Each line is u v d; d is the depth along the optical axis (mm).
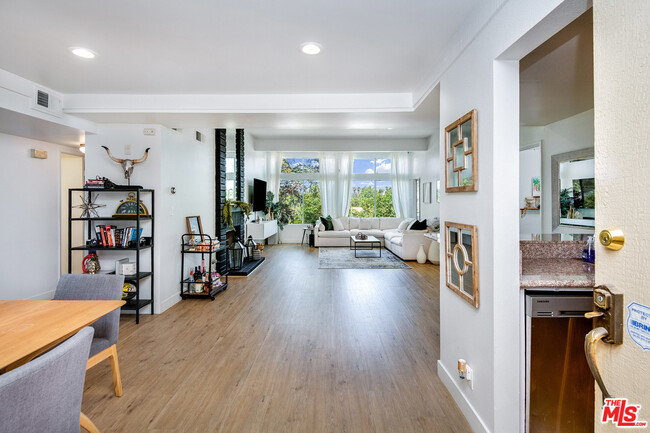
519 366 1569
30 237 3980
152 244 3611
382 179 10062
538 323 1564
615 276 814
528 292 1589
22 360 1396
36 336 1381
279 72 2639
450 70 2127
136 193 3625
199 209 4738
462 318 1929
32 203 4004
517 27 1352
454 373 2057
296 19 1873
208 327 3238
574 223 3275
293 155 10055
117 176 3725
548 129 3654
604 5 846
